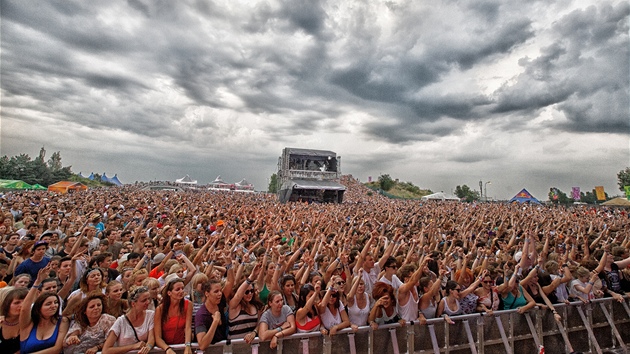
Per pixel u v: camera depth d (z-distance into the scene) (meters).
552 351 6.27
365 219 17.64
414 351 5.47
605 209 35.69
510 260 8.16
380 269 7.09
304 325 5.08
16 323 4.29
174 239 8.86
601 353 6.61
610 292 7.30
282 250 8.52
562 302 6.75
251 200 41.94
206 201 33.25
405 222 17.91
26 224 11.12
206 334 4.49
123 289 5.67
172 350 4.40
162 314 4.64
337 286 5.30
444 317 5.74
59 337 4.30
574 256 9.52
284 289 5.82
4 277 6.66
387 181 107.38
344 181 84.50
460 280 6.96
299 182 40.56
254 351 4.71
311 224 15.09
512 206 38.34
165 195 40.28
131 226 12.38
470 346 5.74
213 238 8.49
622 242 12.12
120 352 4.25
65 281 6.20
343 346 5.13
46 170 90.94
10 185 52.06
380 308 5.54
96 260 6.73
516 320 6.16
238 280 5.46
